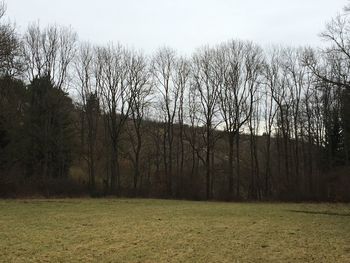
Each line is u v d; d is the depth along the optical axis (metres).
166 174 55.34
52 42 54.34
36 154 50.31
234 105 56.53
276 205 39.88
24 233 19.47
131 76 56.28
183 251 15.75
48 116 52.22
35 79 52.38
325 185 46.59
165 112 58.84
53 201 38.34
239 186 56.47
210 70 57.62
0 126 44.94
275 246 16.84
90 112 55.78
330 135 55.31
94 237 18.53
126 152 58.97
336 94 49.75
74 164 60.53
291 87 58.28
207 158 54.88
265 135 60.84
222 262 14.16
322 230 21.47
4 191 41.41
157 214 28.62
